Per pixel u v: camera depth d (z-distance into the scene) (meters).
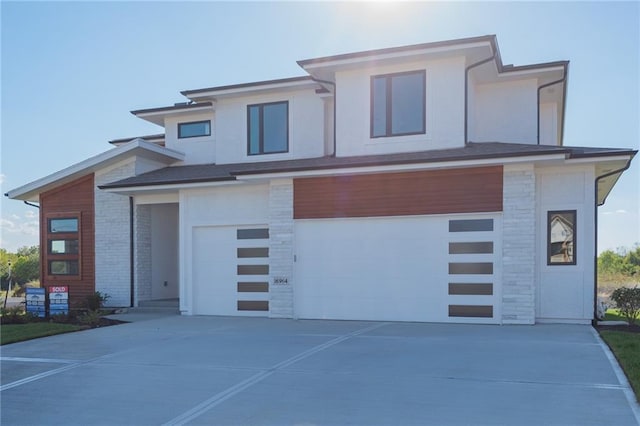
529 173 11.55
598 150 11.52
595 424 5.20
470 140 13.64
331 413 5.77
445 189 12.20
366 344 9.52
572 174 11.77
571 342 9.26
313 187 13.41
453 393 6.33
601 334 9.97
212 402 6.33
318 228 13.40
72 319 14.71
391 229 12.73
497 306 11.79
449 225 12.23
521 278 11.55
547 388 6.43
